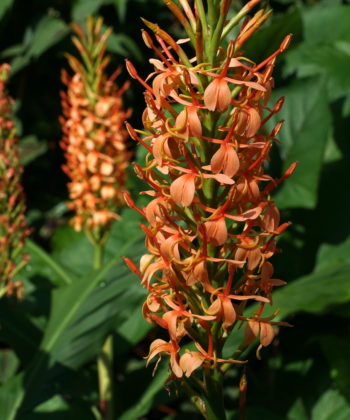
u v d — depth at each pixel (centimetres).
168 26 557
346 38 514
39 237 539
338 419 348
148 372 385
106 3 506
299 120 436
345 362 347
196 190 170
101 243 365
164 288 178
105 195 347
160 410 427
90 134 343
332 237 434
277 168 423
